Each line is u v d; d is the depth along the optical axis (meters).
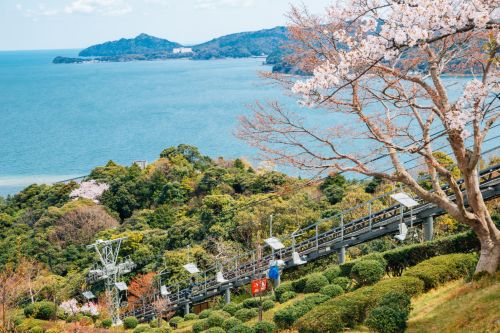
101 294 55.72
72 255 70.06
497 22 13.86
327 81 15.60
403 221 30.30
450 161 43.34
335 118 87.19
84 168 122.62
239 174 79.00
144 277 53.59
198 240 60.81
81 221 76.25
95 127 179.25
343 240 33.81
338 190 56.66
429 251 24.58
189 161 95.62
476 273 18.89
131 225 73.69
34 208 86.25
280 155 18.38
